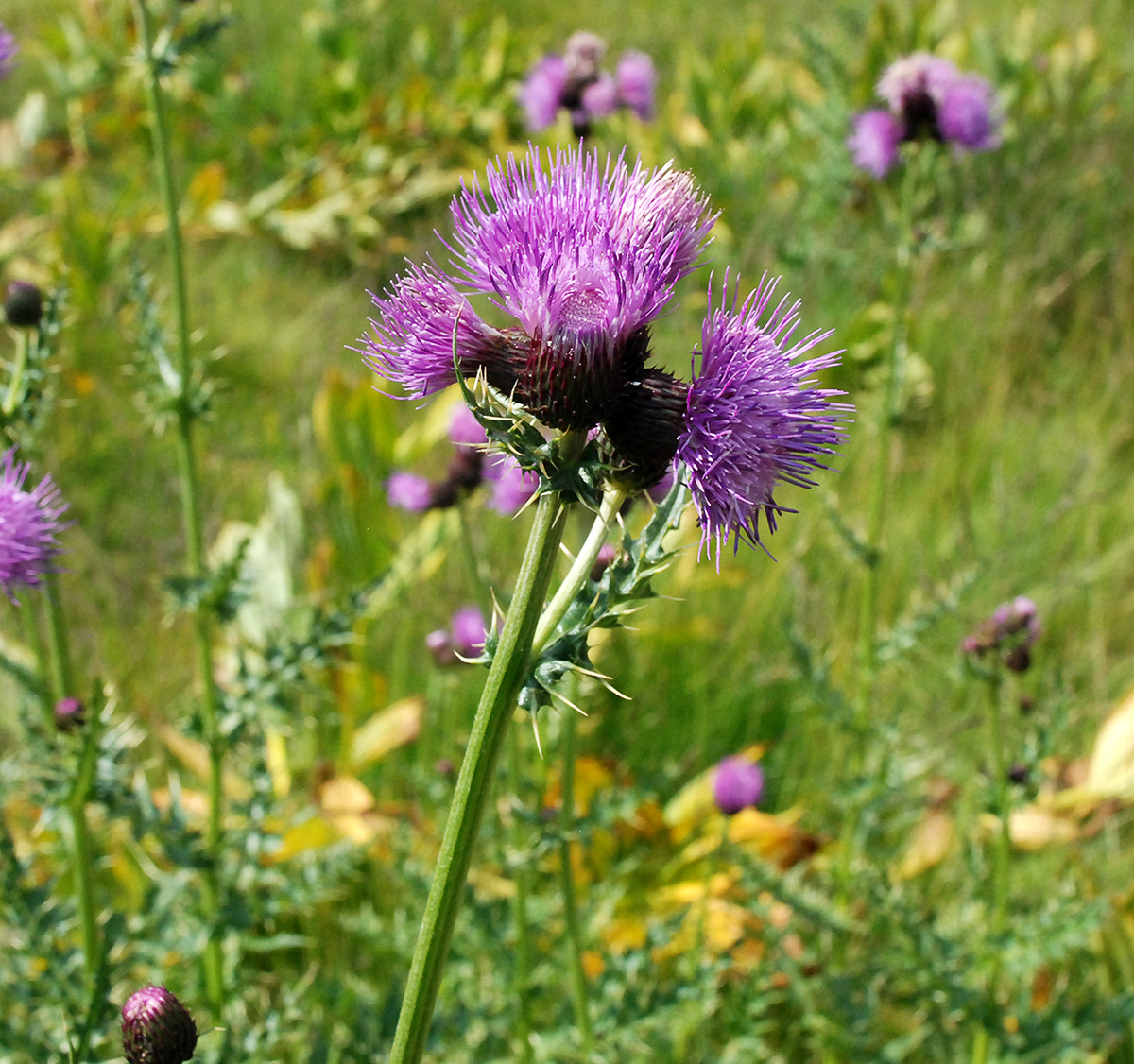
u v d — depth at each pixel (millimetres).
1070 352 1556
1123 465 1398
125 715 1020
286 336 1668
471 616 817
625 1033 735
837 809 971
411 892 797
